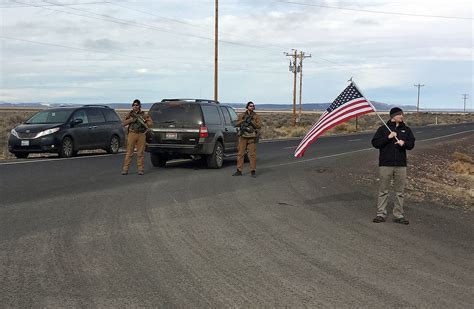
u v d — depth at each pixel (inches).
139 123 561.0
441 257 274.4
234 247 276.5
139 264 241.3
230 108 721.0
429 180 679.1
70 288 207.5
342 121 389.1
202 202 403.2
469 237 330.0
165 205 386.0
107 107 876.0
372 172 667.4
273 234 308.7
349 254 271.3
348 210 397.4
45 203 382.0
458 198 517.3
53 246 267.0
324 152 989.8
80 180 508.4
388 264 255.9
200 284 216.5
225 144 668.1
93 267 234.8
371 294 210.8
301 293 209.3
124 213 352.8
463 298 210.4
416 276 237.9
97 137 817.5
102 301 194.5
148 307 189.9
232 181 527.5
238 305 194.2
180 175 568.4
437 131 2247.8
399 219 360.8
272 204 406.6
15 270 228.1
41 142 727.1
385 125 358.3
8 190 437.7
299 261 255.0
